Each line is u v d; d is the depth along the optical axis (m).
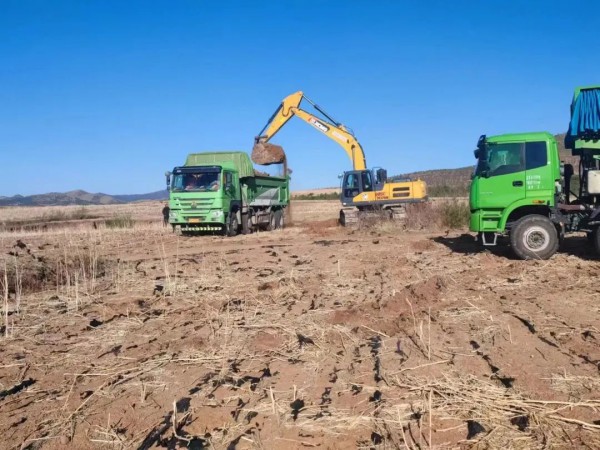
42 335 6.77
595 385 4.66
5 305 7.91
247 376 5.20
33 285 9.70
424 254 13.19
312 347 5.99
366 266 11.51
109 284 10.00
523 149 11.46
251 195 22.45
